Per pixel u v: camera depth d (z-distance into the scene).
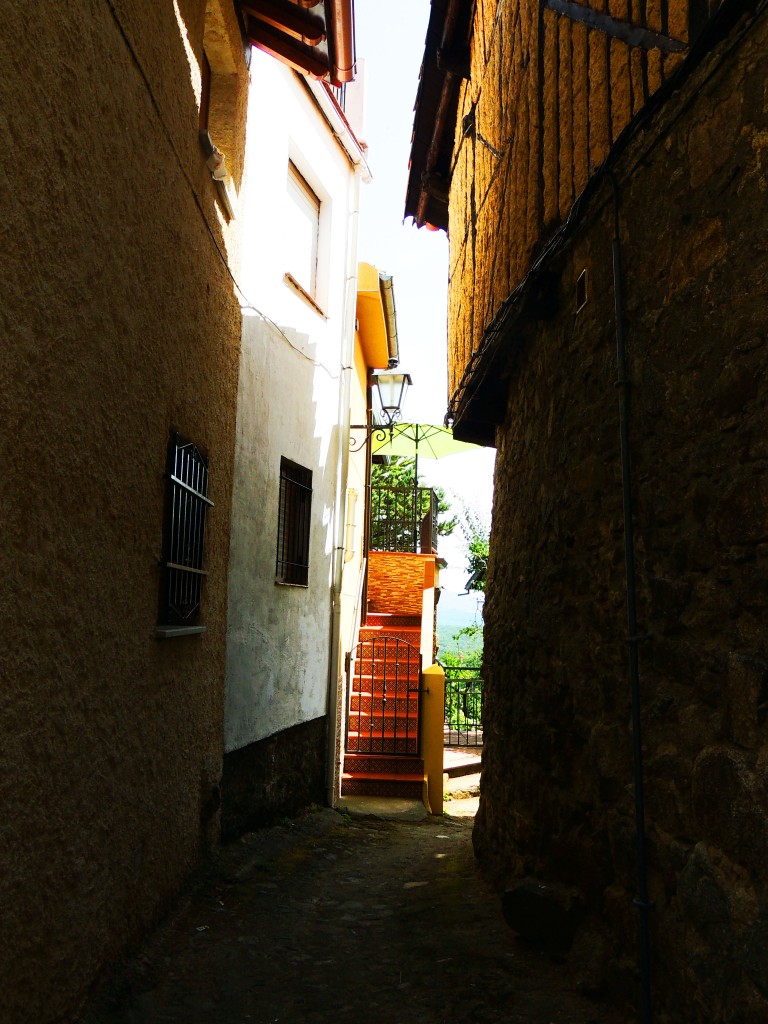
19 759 2.26
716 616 2.43
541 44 4.27
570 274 3.94
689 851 2.48
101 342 2.84
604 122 3.36
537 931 3.52
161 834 3.81
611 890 3.11
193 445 4.16
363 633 11.14
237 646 5.54
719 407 2.45
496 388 5.66
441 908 4.39
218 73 5.29
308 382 7.46
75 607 2.66
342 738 8.48
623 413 3.09
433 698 8.83
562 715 3.77
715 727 2.40
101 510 2.89
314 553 7.62
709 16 2.48
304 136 7.42
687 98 2.67
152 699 3.61
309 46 5.64
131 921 3.35
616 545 3.22
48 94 2.32
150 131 3.37
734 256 2.39
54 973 2.53
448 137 7.38
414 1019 3.02
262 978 3.40
